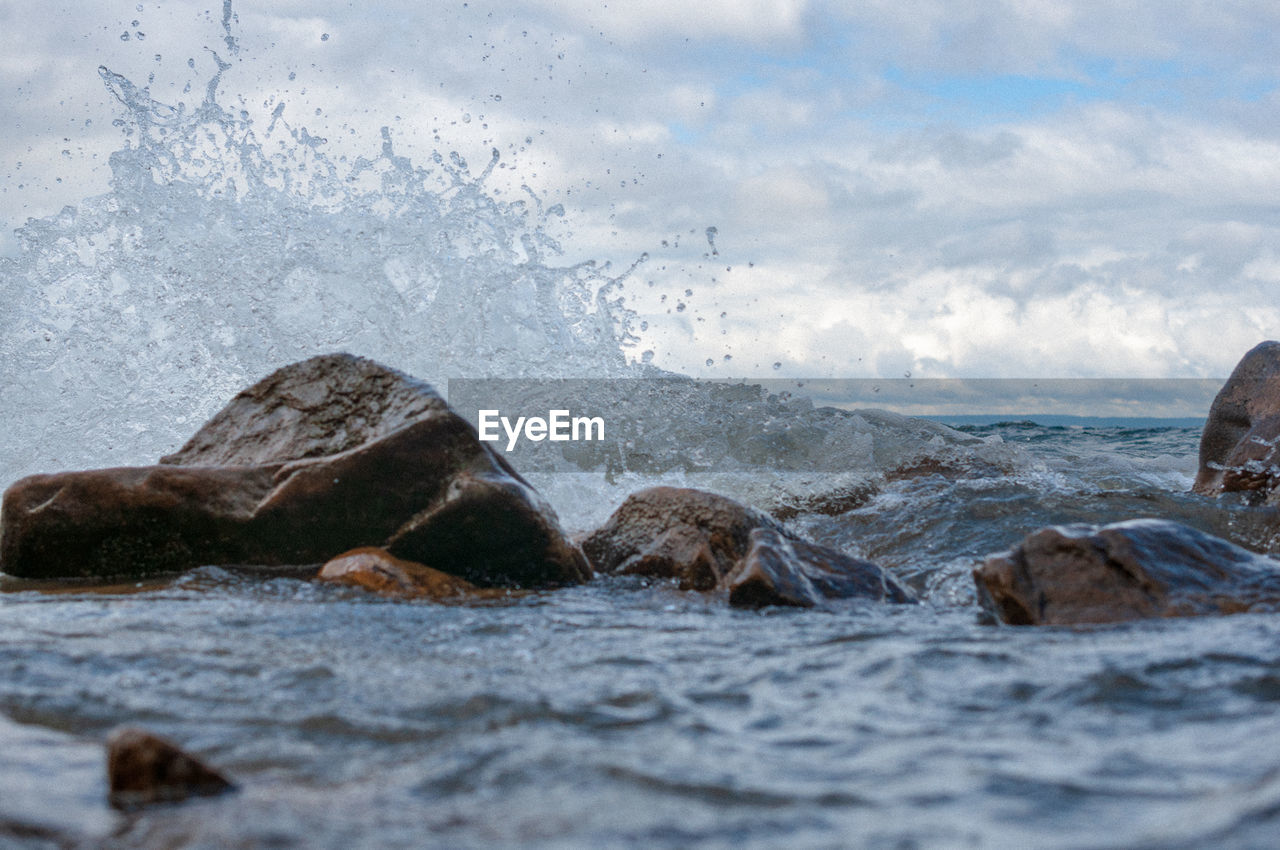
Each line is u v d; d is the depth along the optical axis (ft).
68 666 9.93
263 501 17.37
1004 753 7.19
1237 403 26.23
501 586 17.39
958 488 24.25
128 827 6.08
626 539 18.74
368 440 17.63
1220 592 12.60
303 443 18.11
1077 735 7.59
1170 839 5.41
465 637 12.12
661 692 9.15
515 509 17.37
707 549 17.62
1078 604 12.71
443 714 8.59
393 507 17.42
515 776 6.93
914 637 11.66
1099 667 9.41
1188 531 13.82
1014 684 9.08
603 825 6.01
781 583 15.21
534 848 5.67
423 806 6.41
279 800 6.53
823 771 6.93
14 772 7.04
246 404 19.12
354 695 9.14
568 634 12.44
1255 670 9.07
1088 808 6.02
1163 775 6.56
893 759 7.13
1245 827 5.37
